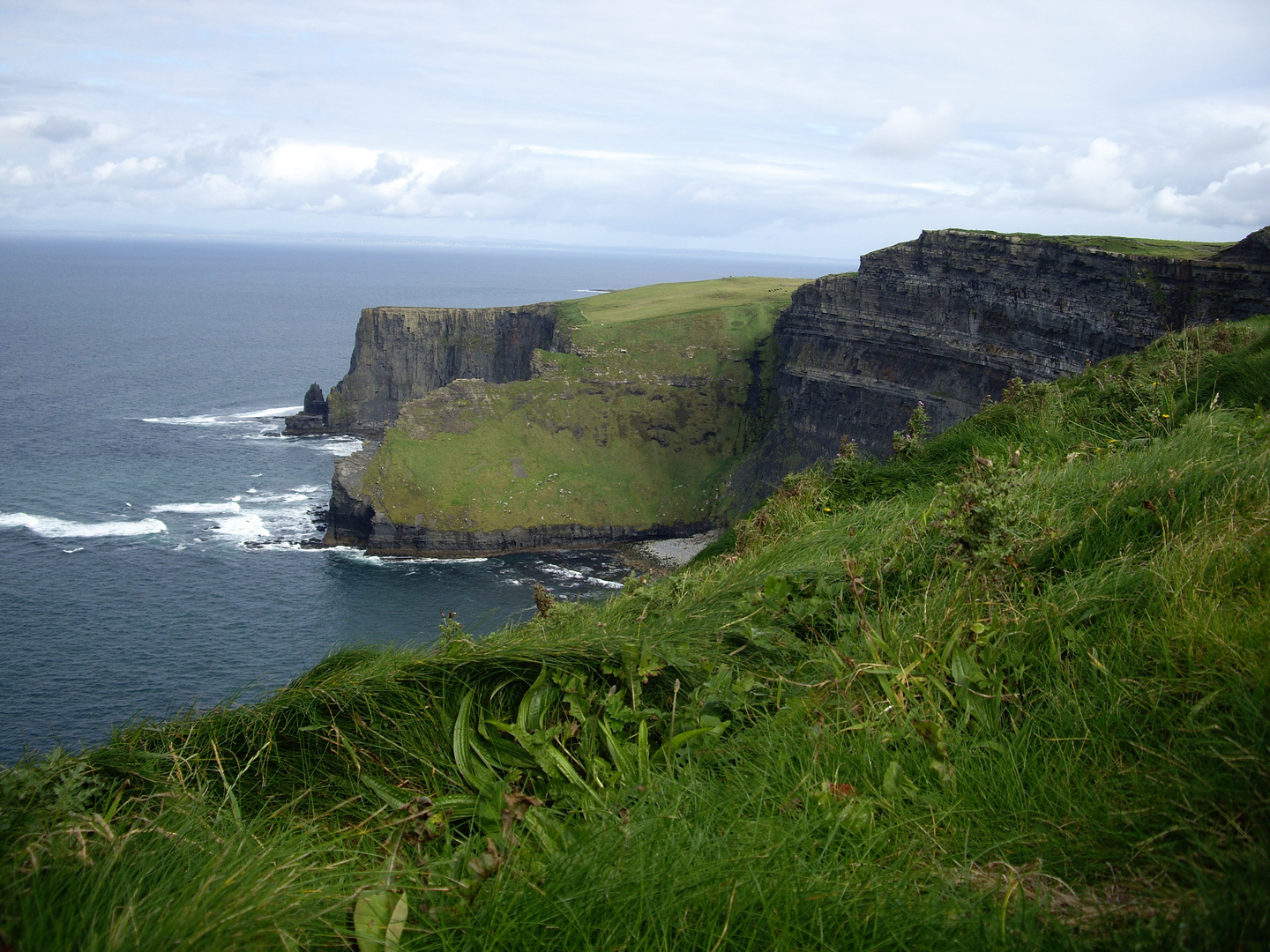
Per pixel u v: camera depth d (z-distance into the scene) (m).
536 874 2.69
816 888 2.57
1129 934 2.30
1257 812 2.65
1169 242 65.38
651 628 4.88
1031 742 3.38
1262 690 3.03
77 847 2.63
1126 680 3.43
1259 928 2.14
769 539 8.37
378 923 2.56
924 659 3.94
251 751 3.90
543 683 4.08
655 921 2.49
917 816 3.07
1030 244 65.56
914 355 78.06
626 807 3.20
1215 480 5.07
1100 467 6.27
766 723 3.85
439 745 3.87
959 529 4.81
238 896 2.50
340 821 3.58
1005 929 2.38
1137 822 2.77
